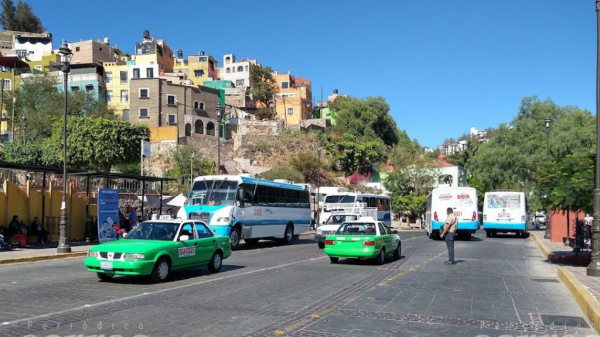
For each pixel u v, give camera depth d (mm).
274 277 14164
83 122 49219
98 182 32656
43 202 24781
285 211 29812
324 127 95375
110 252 12367
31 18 120750
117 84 80438
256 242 29469
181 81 84812
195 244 14164
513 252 24203
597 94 14391
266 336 7480
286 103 102812
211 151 77375
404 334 7746
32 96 71812
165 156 69250
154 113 76938
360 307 9805
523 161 50094
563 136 47219
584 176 16156
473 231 33375
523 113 54094
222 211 24031
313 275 14680
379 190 72938
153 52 92562
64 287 11969
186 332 7641
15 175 27125
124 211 31531
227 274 14797
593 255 13922
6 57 81812
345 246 17359
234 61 123500
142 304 9828
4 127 72750
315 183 72438
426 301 10562
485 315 9227
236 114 94688
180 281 13156
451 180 79250
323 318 8773
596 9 14547
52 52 98688
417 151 87688
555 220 30734
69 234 26156
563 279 13898
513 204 36875
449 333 7859
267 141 80375
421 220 62312
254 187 26500
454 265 17797
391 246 18969
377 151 85312
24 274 14672
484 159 52656
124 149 50031
